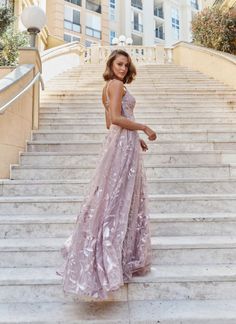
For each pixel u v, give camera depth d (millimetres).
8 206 2885
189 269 2225
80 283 1760
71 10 19406
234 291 2100
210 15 9555
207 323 1815
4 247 2322
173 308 1952
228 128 4945
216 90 6828
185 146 4035
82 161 3746
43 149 4066
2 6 7418
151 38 23750
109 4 22422
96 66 9102
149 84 7328
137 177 2057
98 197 1928
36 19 4473
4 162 3369
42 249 2334
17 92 3678
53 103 5891
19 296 2062
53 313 1895
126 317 1843
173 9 25391
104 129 4746
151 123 5023
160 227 2623
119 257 1842
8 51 6574
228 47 9031
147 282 2078
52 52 8094
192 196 2918
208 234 2629
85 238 1862
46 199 2896
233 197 2910
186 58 9789
